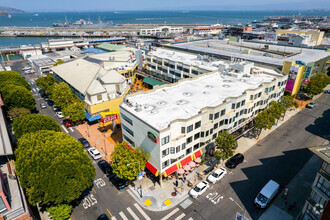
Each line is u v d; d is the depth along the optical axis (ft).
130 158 150.82
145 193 157.79
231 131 203.41
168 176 172.45
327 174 104.68
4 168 150.51
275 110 215.10
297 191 156.87
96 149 200.54
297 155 196.34
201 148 181.47
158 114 167.43
